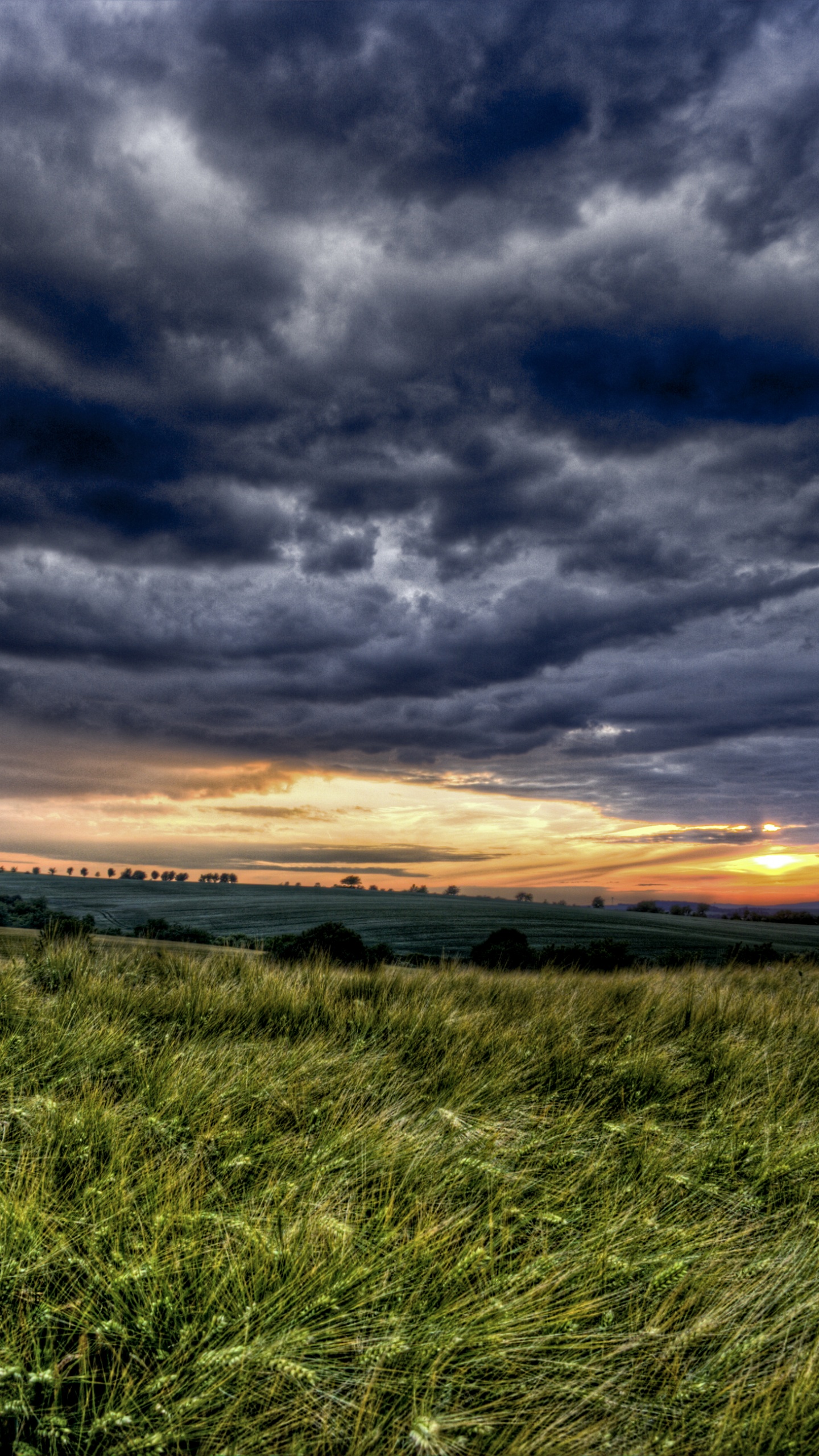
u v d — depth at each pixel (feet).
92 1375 6.67
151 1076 13.80
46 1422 6.08
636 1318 7.87
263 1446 6.25
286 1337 6.95
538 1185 10.80
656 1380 7.35
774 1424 6.66
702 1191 10.80
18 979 22.02
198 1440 6.33
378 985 26.63
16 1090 13.24
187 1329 7.12
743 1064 17.83
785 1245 9.55
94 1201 9.12
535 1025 20.83
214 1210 9.46
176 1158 10.63
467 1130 12.19
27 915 186.70
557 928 186.70
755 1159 12.01
